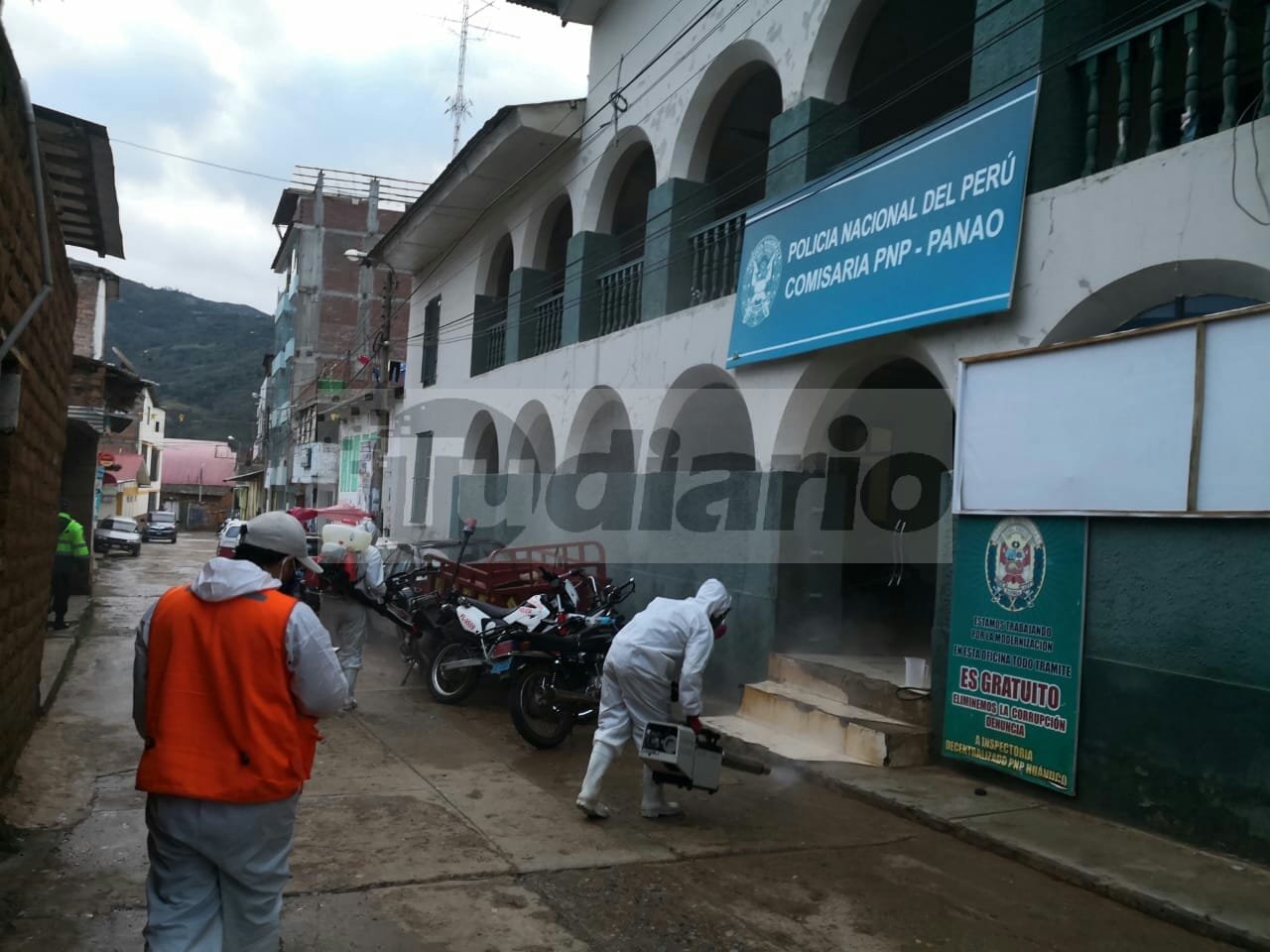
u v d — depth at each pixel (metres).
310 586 8.92
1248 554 4.80
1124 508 5.34
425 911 4.07
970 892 4.59
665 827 5.38
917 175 6.91
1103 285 5.56
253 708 2.89
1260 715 4.71
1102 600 5.48
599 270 12.27
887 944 3.99
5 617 5.06
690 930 4.03
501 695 9.05
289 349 38.38
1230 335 4.89
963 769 6.33
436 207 15.62
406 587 9.57
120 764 6.17
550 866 4.67
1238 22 5.68
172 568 25.77
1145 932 4.19
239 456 68.12
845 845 5.20
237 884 2.95
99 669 9.62
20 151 4.49
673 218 10.28
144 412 51.59
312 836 4.93
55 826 4.93
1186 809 5.02
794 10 8.64
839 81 8.46
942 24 8.62
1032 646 5.84
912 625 9.09
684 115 10.23
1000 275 6.12
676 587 9.63
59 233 6.09
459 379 17.00
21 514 5.41
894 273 6.99
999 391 6.15
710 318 9.32
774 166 8.74
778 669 8.09
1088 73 5.95
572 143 12.76
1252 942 3.97
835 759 6.66
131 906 4.00
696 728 5.42
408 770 6.35
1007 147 6.22
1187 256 5.14
